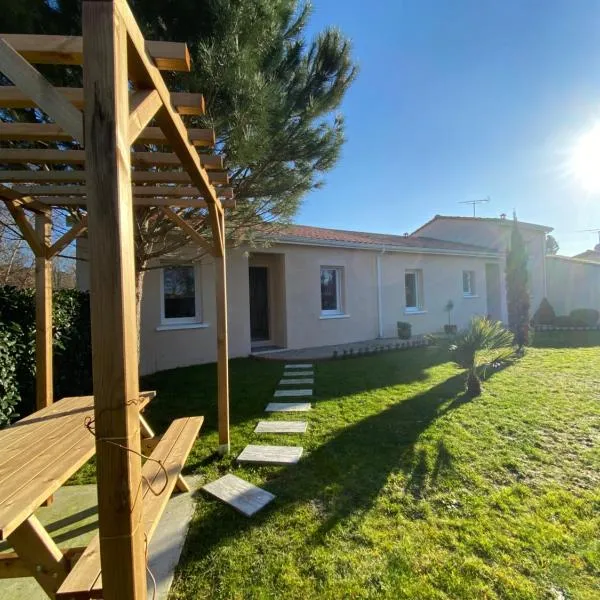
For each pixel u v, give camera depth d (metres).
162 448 2.67
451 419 4.49
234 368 7.98
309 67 5.34
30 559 1.65
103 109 0.99
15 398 3.75
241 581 2.05
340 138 5.69
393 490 2.95
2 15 3.54
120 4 1.06
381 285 12.08
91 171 0.99
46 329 3.53
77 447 2.18
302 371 7.61
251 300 10.67
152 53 1.44
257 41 4.30
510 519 2.55
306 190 6.01
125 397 1.01
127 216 1.06
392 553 2.24
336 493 2.92
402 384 6.35
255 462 3.49
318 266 10.59
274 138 4.94
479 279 15.33
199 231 6.20
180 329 8.22
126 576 1.02
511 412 4.70
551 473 3.18
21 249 13.07
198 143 2.34
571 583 1.98
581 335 12.70
